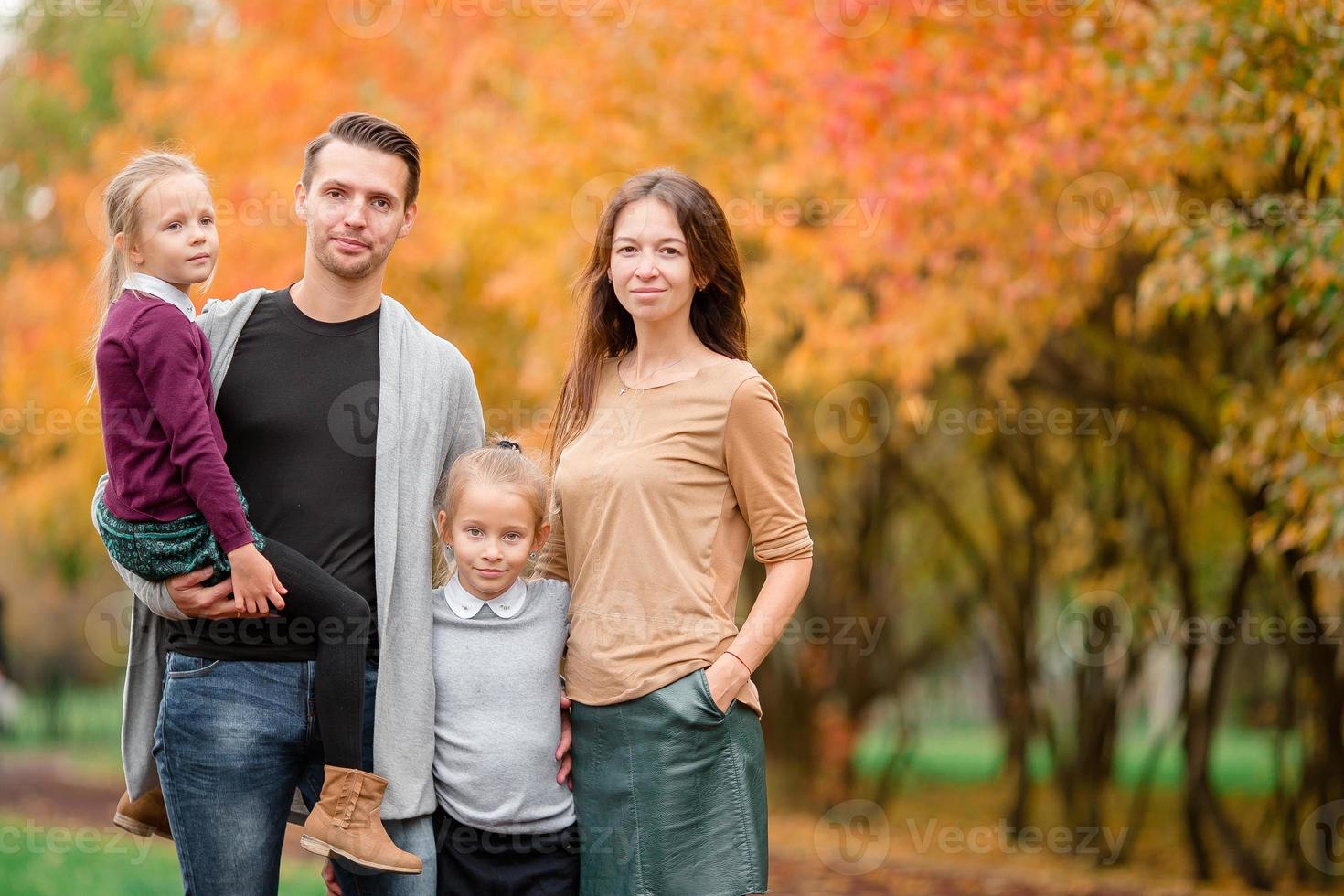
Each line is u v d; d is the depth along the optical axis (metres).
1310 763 14.22
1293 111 8.05
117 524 4.37
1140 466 15.71
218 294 11.61
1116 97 9.28
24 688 29.59
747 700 4.80
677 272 4.86
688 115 11.66
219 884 4.50
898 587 22.44
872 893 13.44
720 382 4.84
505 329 12.63
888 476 19.31
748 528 5.01
